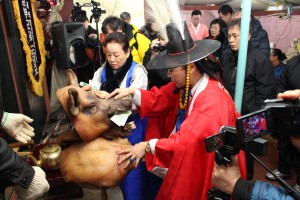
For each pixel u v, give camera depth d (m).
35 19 2.44
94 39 2.90
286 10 4.02
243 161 1.21
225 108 1.18
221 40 2.86
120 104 1.09
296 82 2.10
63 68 2.75
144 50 2.47
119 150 1.09
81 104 1.03
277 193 0.68
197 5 4.19
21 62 2.00
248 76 2.01
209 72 1.26
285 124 0.65
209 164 1.15
